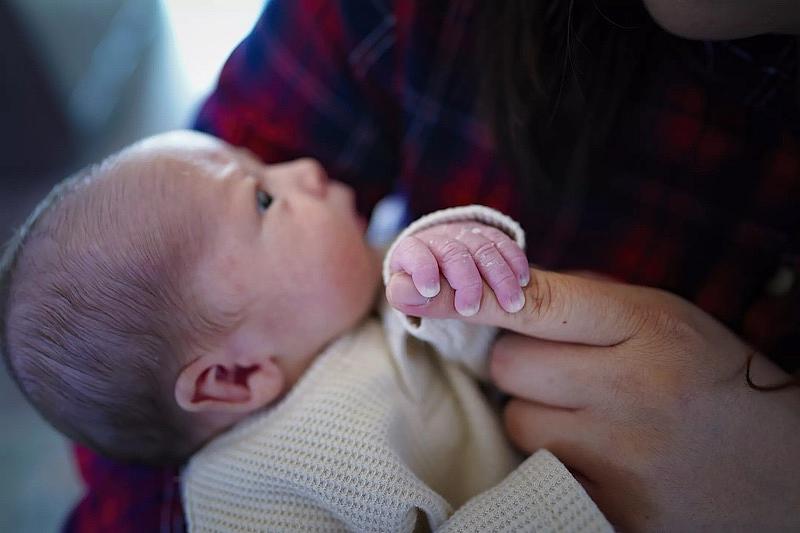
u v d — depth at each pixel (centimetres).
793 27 53
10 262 74
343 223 79
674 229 69
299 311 75
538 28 58
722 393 58
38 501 141
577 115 62
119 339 71
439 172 78
